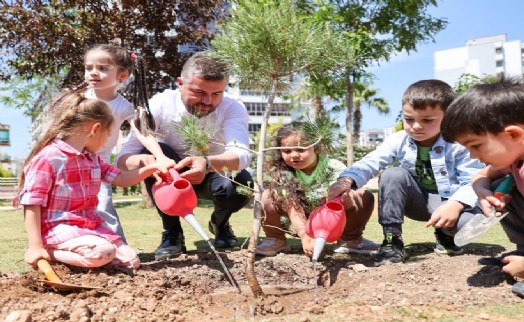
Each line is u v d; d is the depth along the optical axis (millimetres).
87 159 2320
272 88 2078
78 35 8008
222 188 3031
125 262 2291
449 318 1614
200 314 1781
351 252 2859
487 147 1773
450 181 2738
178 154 3043
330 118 2205
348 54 2111
